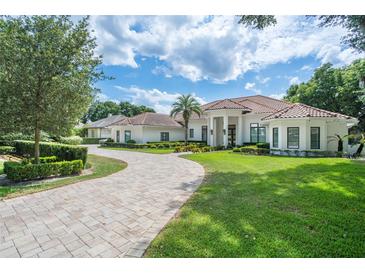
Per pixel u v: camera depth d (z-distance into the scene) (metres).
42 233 3.83
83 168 10.87
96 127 41.62
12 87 7.60
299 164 10.75
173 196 5.96
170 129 30.31
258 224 3.93
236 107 21.47
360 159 12.45
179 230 3.76
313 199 5.22
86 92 9.00
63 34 8.34
